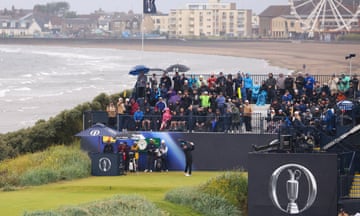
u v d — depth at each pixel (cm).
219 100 10281
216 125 10100
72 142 11044
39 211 6550
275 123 9950
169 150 9975
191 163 9544
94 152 9944
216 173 9762
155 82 11081
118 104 10338
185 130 10125
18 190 8538
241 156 9975
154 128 10200
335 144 8519
